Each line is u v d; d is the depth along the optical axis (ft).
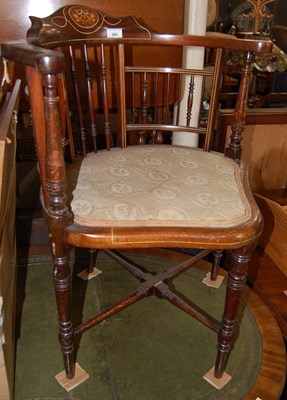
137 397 2.87
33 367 3.08
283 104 6.53
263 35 7.14
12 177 3.17
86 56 3.01
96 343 3.32
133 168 2.89
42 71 1.83
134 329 3.49
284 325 3.64
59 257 2.39
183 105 4.86
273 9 10.13
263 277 4.16
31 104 2.10
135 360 3.18
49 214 2.27
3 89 2.63
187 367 3.12
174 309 3.73
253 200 2.65
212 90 3.28
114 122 5.41
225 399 2.87
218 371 2.98
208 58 6.76
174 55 4.40
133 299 3.22
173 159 3.11
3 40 3.63
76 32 2.83
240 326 3.53
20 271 4.17
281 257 4.04
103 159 3.05
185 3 4.44
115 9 3.89
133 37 3.11
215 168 3.00
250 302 3.83
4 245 2.60
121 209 2.38
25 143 4.73
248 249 2.42
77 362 3.13
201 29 4.58
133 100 3.49
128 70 3.30
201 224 2.34
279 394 2.91
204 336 3.43
